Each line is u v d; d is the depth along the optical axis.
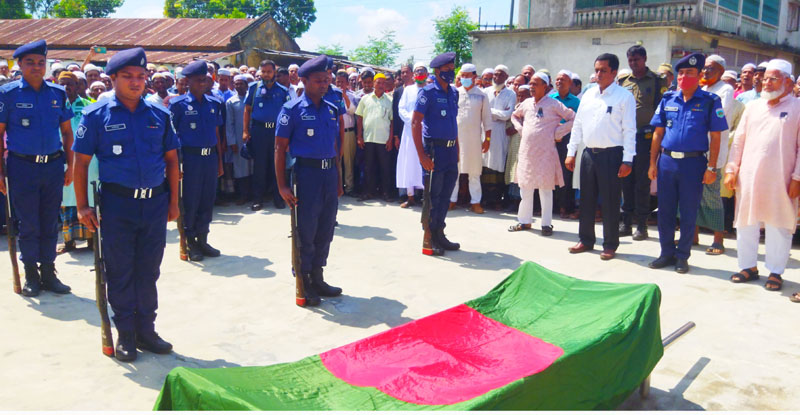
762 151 5.27
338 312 4.89
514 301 3.89
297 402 2.67
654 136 6.09
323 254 5.19
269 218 8.23
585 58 17.62
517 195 8.54
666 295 5.23
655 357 3.38
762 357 4.04
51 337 4.35
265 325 4.62
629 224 7.41
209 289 5.41
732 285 5.50
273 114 8.38
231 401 2.38
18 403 3.39
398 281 5.65
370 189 9.45
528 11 20.12
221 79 9.01
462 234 7.39
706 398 3.50
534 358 3.00
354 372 3.03
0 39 22.88
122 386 3.65
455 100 6.48
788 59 23.52
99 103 3.81
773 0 21.86
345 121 9.45
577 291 3.77
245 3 45.16
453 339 3.42
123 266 3.93
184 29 22.55
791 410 3.37
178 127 6.06
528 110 7.27
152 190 3.92
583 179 6.47
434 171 6.39
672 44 16.38
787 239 5.34
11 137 4.96
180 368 2.66
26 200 5.02
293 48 24.58
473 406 2.47
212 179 6.30
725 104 6.46
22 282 5.49
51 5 50.91
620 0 18.75
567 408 2.90
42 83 5.08
